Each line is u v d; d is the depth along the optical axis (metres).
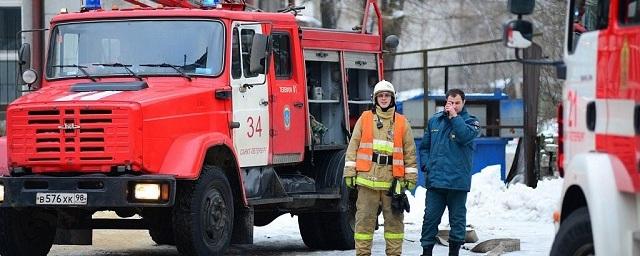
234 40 18.30
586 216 11.24
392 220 16.53
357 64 21.89
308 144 20.19
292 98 19.75
